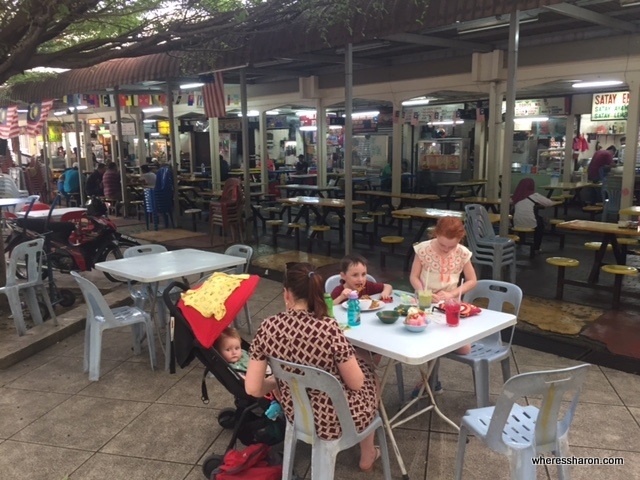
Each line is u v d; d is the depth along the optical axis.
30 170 15.62
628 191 8.69
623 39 8.30
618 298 5.73
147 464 3.21
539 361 4.54
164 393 4.11
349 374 2.56
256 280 3.41
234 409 3.58
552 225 9.90
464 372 4.37
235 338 3.38
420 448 3.31
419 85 11.06
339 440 2.55
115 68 10.59
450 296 3.63
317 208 11.31
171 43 5.56
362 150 17.52
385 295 3.72
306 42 6.49
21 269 7.09
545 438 2.49
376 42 8.91
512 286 3.66
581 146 13.52
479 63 9.71
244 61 7.22
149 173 13.03
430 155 15.77
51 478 3.08
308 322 2.55
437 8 5.35
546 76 9.20
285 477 2.71
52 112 17.72
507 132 5.87
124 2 4.92
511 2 4.88
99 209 9.75
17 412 3.84
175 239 10.41
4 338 5.02
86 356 4.50
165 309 5.28
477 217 6.64
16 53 4.82
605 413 3.67
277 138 20.20
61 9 4.45
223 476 2.89
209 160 19.19
